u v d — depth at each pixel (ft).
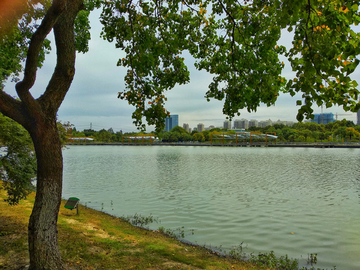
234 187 72.38
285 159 172.76
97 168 125.39
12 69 38.34
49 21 15.10
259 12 21.75
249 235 34.63
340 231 36.19
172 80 28.76
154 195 61.52
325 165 133.08
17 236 25.21
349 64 12.40
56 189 16.63
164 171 111.75
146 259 22.99
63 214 38.32
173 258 24.17
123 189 69.87
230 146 437.58
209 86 26.84
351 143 361.10
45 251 16.08
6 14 20.08
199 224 39.27
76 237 26.61
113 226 35.19
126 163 152.05
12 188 29.43
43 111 16.14
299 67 13.71
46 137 16.19
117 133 625.41
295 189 69.05
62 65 16.93
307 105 13.50
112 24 27.17
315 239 33.27
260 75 21.81
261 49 22.08
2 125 26.66
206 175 97.81
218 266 23.31
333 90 12.93
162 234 33.88
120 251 24.45
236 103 24.88
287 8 13.17
